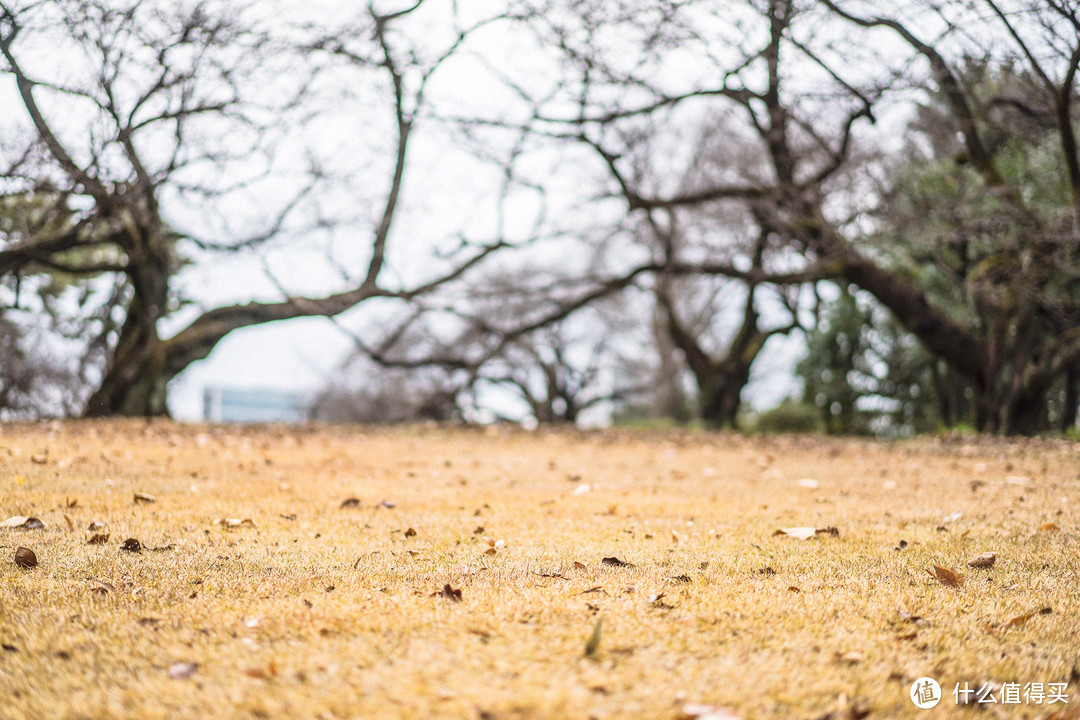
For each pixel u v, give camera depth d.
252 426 13.03
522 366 31.41
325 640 2.49
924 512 5.30
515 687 2.12
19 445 8.36
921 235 15.59
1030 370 14.48
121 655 2.36
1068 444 11.77
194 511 4.81
